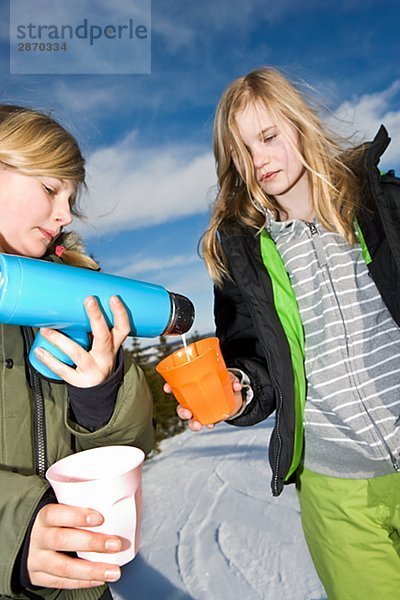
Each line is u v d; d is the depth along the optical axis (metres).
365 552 1.65
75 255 1.36
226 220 1.86
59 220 1.21
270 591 2.21
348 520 1.67
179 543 2.75
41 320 0.98
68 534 0.86
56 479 0.94
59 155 1.19
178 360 1.33
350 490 1.66
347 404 1.63
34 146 1.15
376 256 1.64
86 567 0.87
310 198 1.84
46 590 1.10
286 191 1.82
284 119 1.76
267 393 1.76
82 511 0.88
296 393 1.65
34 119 1.21
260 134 1.77
